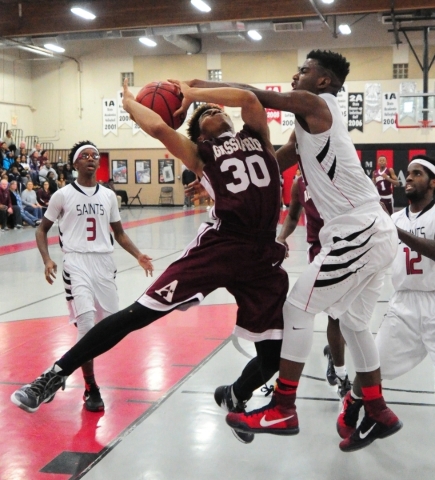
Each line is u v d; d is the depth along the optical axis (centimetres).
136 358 556
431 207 387
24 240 1484
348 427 363
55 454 361
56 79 2681
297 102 295
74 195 448
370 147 2427
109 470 340
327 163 299
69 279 438
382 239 304
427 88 2244
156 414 423
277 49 2472
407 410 429
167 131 299
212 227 304
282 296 310
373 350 331
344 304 311
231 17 1911
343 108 2441
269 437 387
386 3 1816
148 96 311
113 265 457
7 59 2542
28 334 647
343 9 1850
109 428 400
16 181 1888
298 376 307
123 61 2612
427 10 2031
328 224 307
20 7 2050
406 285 378
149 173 2680
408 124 2269
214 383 484
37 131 2720
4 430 398
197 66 2550
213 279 295
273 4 1883
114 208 472
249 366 324
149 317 289
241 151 304
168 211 2405
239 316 312
